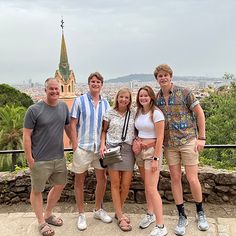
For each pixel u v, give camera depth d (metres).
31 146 3.50
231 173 4.30
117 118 3.63
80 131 3.69
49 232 3.63
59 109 3.52
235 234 3.55
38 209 3.67
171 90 3.45
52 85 3.38
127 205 4.46
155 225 3.69
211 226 3.70
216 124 16.19
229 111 16.28
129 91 3.60
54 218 3.86
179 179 3.65
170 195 4.43
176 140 3.49
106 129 3.71
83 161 3.68
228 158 11.62
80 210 3.85
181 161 3.63
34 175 3.51
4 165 20.17
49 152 3.51
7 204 4.67
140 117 3.56
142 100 3.47
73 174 4.57
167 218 3.91
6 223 3.95
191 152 3.47
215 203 4.36
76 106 3.67
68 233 3.67
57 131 3.51
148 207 3.76
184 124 3.47
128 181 3.66
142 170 3.69
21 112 23.20
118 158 3.53
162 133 3.42
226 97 17.14
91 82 3.64
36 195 3.63
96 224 3.83
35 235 3.68
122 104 3.59
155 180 3.51
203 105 17.92
